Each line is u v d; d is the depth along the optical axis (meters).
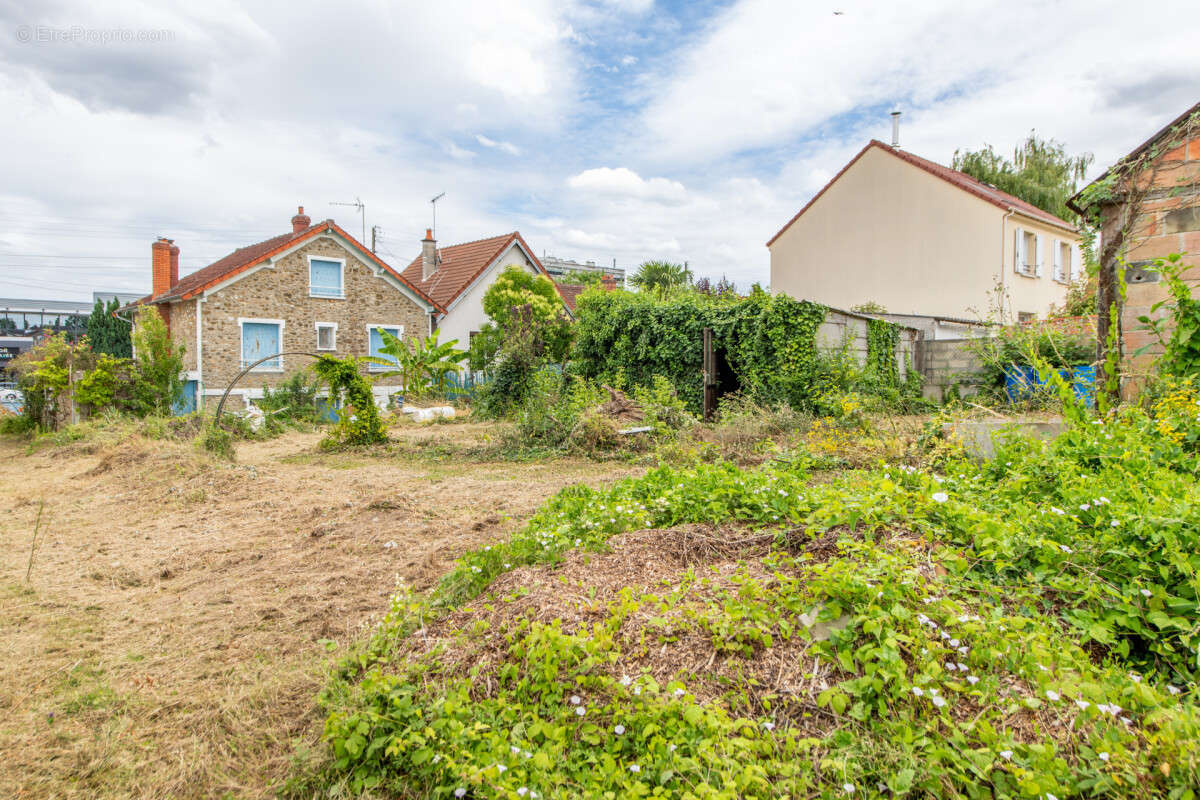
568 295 33.53
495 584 3.66
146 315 17.48
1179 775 1.85
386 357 24.64
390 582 4.48
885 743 2.15
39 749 2.70
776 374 13.44
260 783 2.51
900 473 4.51
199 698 3.07
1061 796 1.87
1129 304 8.01
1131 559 2.91
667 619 2.91
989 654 2.42
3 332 45.09
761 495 4.66
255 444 13.46
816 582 2.89
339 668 3.12
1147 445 4.95
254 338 21.73
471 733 2.35
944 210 21.11
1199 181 7.53
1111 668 2.42
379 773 2.45
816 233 24.39
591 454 10.27
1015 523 3.32
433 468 9.59
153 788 2.47
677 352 15.43
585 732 2.37
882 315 18.73
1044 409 7.58
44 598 4.46
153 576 4.92
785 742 2.22
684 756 2.19
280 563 5.09
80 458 11.65
